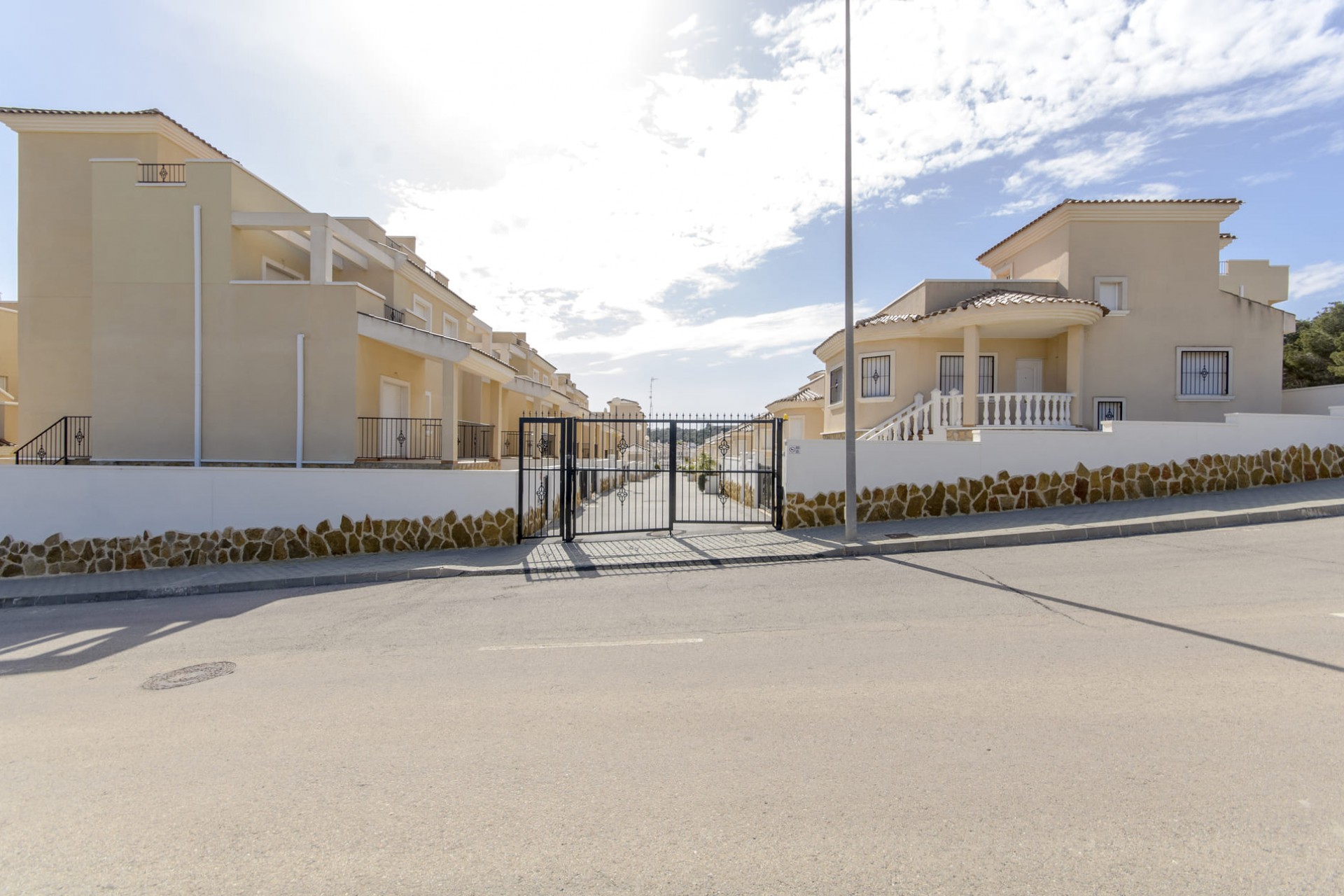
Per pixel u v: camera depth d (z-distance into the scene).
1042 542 10.16
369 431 15.00
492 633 6.51
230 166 14.13
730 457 19.62
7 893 2.66
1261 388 16.48
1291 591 6.66
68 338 15.73
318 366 14.12
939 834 2.85
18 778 3.69
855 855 2.72
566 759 3.68
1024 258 18.94
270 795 3.39
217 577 9.90
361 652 6.00
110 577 10.25
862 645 5.55
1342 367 24.98
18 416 15.73
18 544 10.70
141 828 3.12
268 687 5.11
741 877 2.61
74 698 5.07
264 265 15.29
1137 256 16.59
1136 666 4.77
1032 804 3.05
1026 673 4.73
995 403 15.37
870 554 10.02
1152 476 12.81
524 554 10.88
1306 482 13.19
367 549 11.41
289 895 2.59
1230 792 3.09
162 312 14.09
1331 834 2.76
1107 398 16.38
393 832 3.02
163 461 14.02
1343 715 3.88
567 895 2.54
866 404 18.11
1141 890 2.45
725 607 7.18
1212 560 8.18
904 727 3.92
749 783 3.33
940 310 16.77
